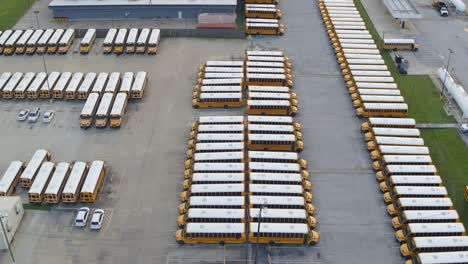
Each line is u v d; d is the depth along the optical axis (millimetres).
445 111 119312
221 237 84812
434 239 82562
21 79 126562
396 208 90125
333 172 101375
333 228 88688
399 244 85875
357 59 135125
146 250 84188
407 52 144625
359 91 121188
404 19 158000
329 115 118000
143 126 113375
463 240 82625
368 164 103562
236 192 92062
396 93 120875
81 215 88375
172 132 111688
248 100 117812
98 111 113125
